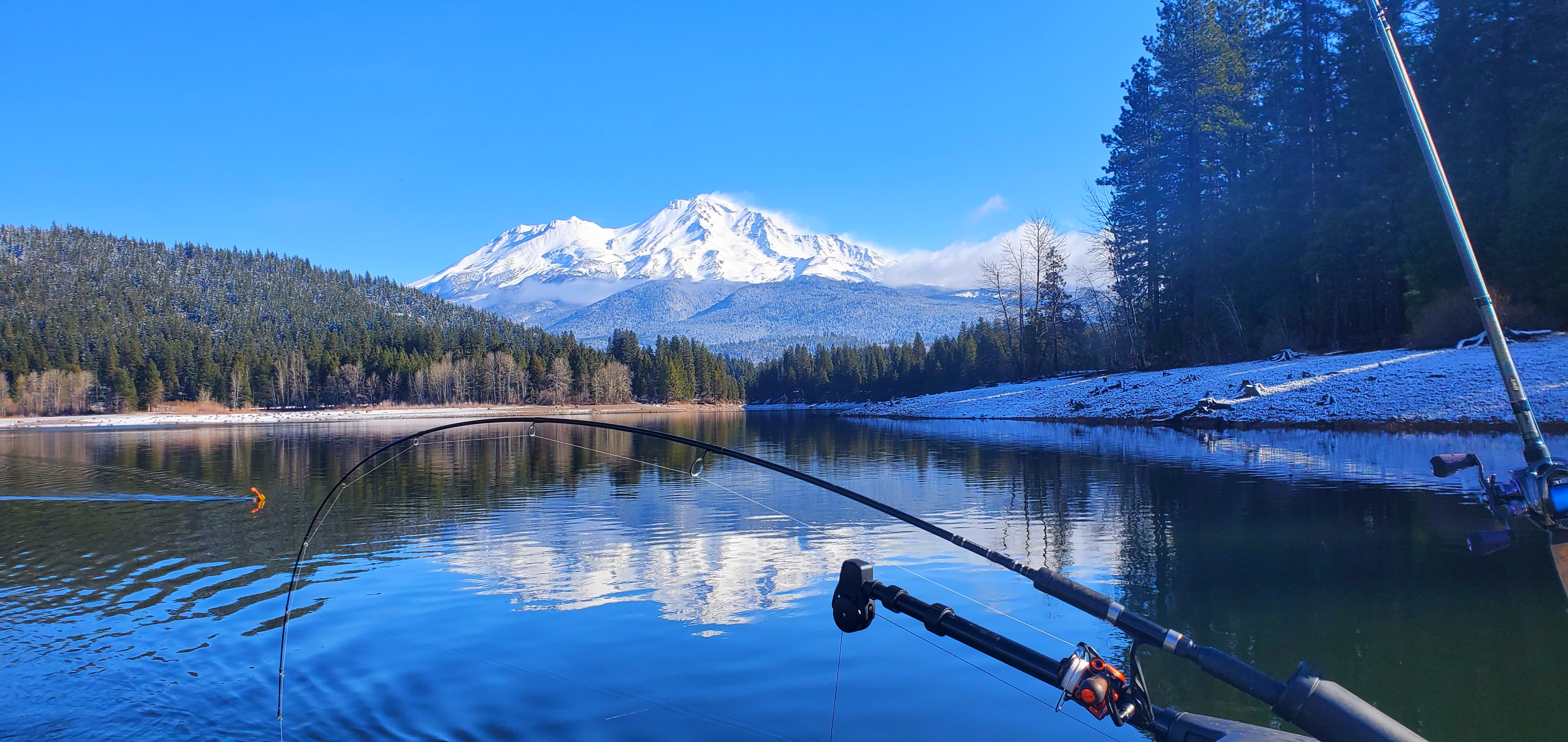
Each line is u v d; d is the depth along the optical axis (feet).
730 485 53.57
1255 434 82.28
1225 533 32.91
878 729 15.53
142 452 97.66
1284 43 129.49
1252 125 142.20
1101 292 190.70
